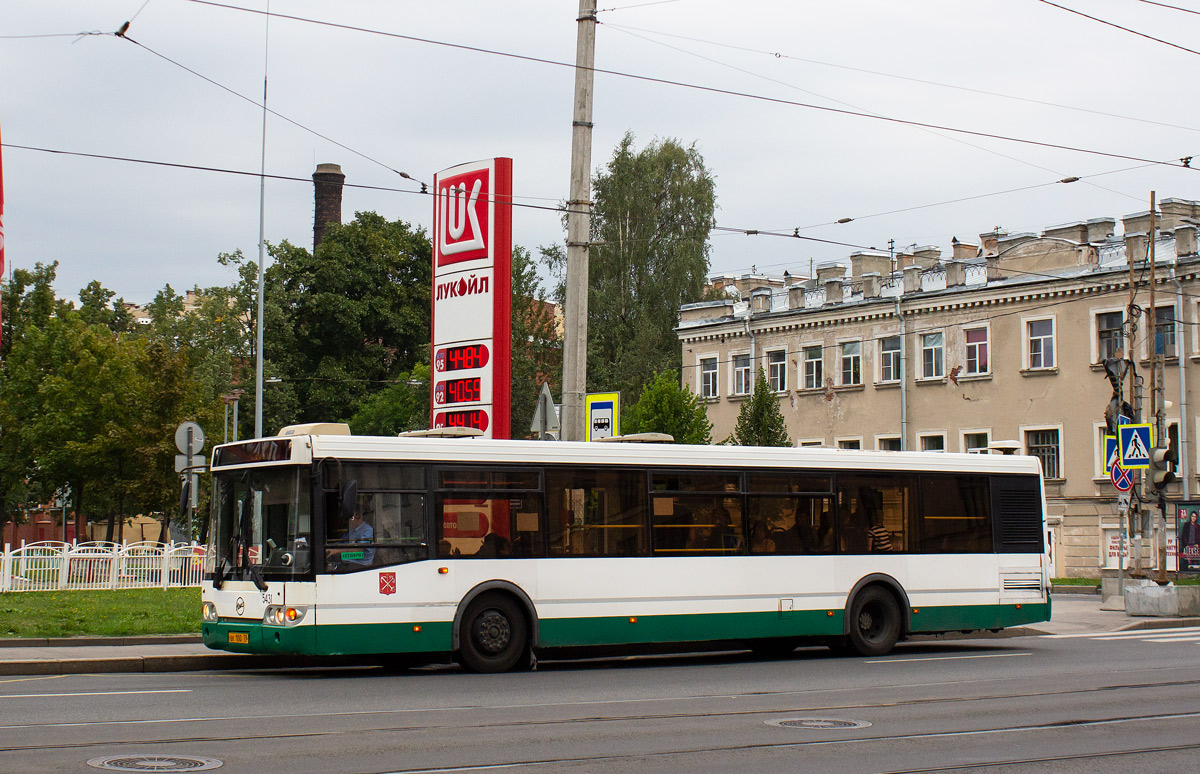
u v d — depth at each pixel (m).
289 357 65.38
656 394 40.91
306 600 15.13
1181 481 41.56
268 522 15.66
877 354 51.12
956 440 48.22
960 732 11.02
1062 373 45.09
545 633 16.44
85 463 43.56
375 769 8.80
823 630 18.42
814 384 53.50
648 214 62.25
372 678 15.30
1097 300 44.25
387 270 67.50
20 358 51.69
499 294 22.70
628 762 9.30
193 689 13.67
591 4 19.53
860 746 10.21
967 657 18.70
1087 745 10.41
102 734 10.08
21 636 18.09
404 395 62.16
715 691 14.00
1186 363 41.88
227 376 61.31
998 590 20.00
